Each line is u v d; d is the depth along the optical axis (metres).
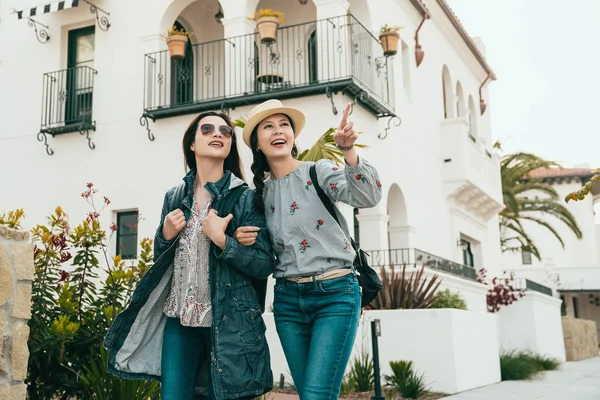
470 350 10.15
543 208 26.19
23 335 4.18
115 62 13.55
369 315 9.62
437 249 16.08
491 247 21.41
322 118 11.48
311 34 13.90
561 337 19.89
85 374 5.01
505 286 17.30
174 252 3.25
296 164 3.37
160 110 12.54
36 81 14.17
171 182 12.55
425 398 8.65
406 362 9.12
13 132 14.16
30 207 13.71
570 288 31.47
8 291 4.08
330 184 3.16
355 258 3.32
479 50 21.73
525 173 25.59
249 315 3.09
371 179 3.00
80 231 5.50
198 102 12.23
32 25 14.41
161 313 3.33
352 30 12.89
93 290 5.49
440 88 17.84
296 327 3.21
